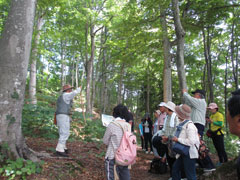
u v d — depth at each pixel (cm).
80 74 3822
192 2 988
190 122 377
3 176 340
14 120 387
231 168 321
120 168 320
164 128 487
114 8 1563
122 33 1056
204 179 371
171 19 1009
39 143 604
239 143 998
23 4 407
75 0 1516
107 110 2842
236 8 1381
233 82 2161
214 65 2027
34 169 368
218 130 563
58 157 470
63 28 1523
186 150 356
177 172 384
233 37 1605
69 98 511
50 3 975
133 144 325
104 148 705
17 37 396
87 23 1622
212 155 824
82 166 473
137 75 2439
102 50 2150
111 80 2144
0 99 379
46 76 2423
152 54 1186
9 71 387
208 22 1060
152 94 2345
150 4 842
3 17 1122
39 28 1333
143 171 571
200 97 513
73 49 1830
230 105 113
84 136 874
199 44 1942
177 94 1980
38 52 1238
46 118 756
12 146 380
